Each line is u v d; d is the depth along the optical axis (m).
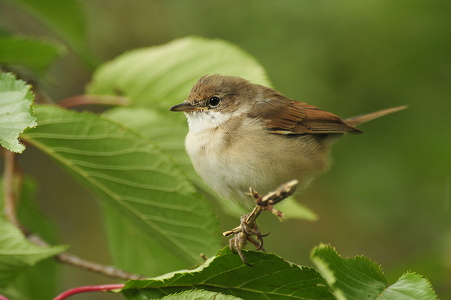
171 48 9.25
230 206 9.38
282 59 13.30
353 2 13.20
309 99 13.23
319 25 13.39
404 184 13.38
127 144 7.53
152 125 9.20
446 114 13.27
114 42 15.21
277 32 13.47
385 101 13.48
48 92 14.48
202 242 7.75
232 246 6.18
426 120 13.30
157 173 7.60
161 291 6.59
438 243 11.95
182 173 7.59
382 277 5.84
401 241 14.54
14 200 9.41
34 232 10.03
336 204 15.12
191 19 14.82
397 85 13.41
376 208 13.80
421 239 14.16
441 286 10.99
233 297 5.95
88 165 7.71
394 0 13.18
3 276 7.61
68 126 7.39
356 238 14.95
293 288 6.43
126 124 9.16
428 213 13.80
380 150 13.38
